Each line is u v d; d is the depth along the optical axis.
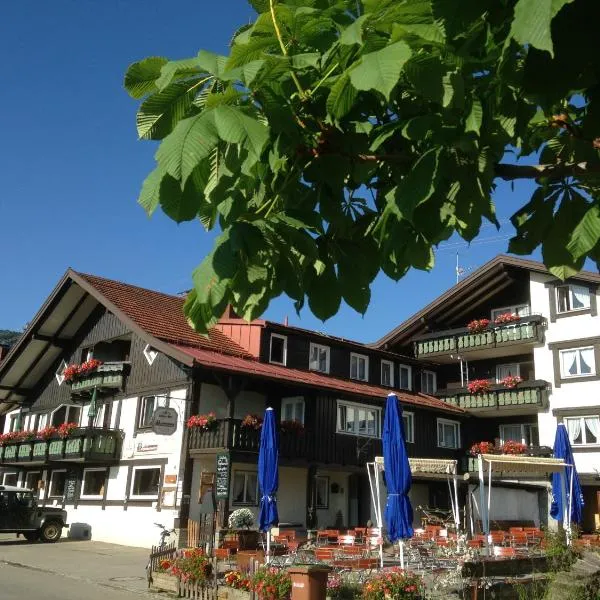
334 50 2.39
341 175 2.70
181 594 12.16
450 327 33.50
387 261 2.95
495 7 2.14
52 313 29.94
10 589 12.74
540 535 19.08
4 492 22.61
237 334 27.14
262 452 15.23
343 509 26.66
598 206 2.66
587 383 27.14
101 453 25.09
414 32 2.15
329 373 28.36
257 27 2.39
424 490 29.17
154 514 22.91
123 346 29.02
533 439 30.25
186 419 22.91
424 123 2.41
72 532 25.23
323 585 9.53
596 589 10.09
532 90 2.09
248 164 2.02
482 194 2.49
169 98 2.29
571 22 1.95
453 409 30.34
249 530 19.75
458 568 12.04
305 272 2.77
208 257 2.24
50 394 31.89
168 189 1.99
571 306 28.45
